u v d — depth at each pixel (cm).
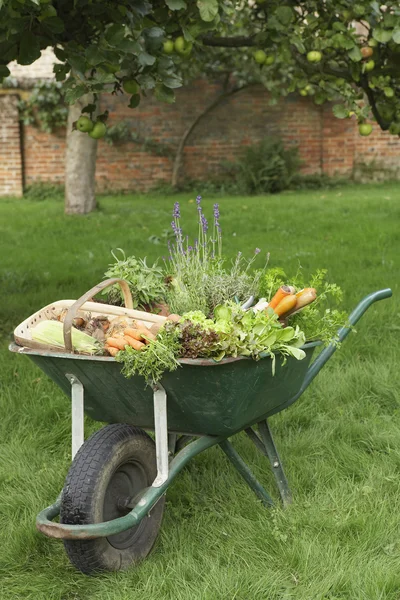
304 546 307
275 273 367
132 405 309
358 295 713
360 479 378
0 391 485
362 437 421
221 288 356
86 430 442
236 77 1823
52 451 415
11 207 1603
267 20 567
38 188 1845
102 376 297
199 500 358
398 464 385
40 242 1099
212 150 1898
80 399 304
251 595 282
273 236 1091
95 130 428
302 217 1289
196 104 1872
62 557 315
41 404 471
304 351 320
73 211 1410
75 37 452
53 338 309
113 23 444
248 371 292
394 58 561
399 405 467
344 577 288
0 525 342
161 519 322
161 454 294
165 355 275
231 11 459
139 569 298
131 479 306
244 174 1839
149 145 1872
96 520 277
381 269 835
